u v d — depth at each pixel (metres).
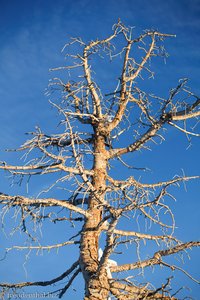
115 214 9.92
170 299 10.77
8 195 11.94
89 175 13.23
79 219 13.02
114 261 11.91
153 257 11.72
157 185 12.77
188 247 11.58
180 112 12.46
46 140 12.95
